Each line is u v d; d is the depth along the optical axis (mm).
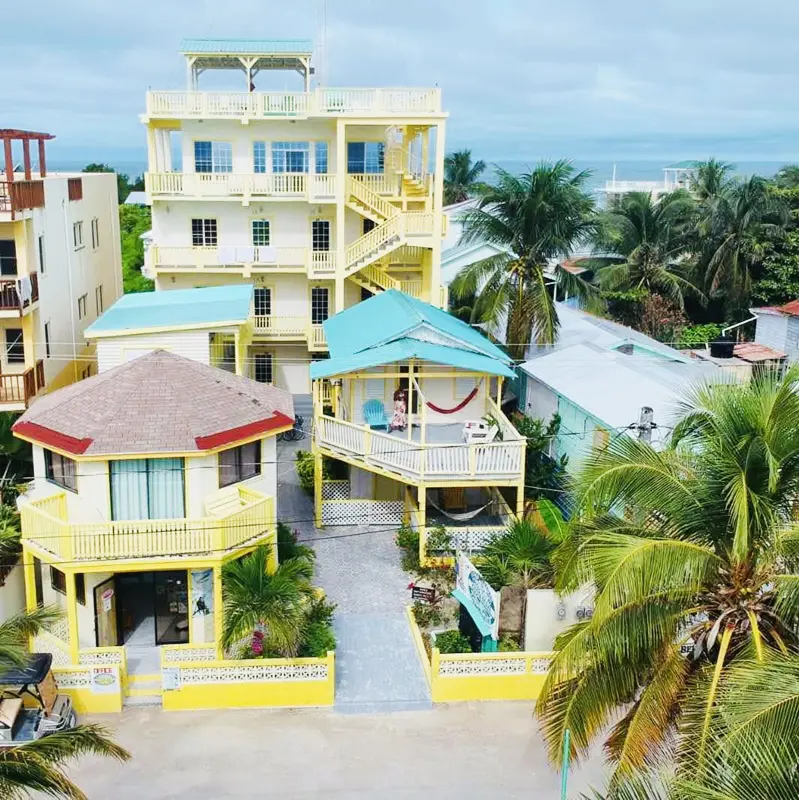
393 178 39062
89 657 20438
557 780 17609
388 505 28062
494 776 17672
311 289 39438
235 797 16938
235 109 36844
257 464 22984
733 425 14586
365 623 22859
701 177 57344
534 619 20562
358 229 39156
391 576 25203
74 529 19906
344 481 29141
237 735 18844
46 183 33406
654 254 49500
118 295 47031
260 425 22359
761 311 44969
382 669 21000
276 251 37844
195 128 37938
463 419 28828
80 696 19484
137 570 20609
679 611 14516
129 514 21344
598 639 14031
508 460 24953
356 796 17016
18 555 22359
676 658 14641
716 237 50312
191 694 19688
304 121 38094
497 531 25625
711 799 10117
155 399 21938
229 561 20844
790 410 14109
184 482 21344
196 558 20578
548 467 28203
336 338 29938
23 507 20812
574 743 14664
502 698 20219
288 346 39875
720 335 48312
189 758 18062
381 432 26578
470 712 19766
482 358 27312
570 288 38219
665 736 14500
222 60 38906
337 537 27250
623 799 11414
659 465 14992
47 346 33500
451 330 28469
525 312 35438
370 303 33250
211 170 38531
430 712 19734
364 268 37625
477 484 24984
